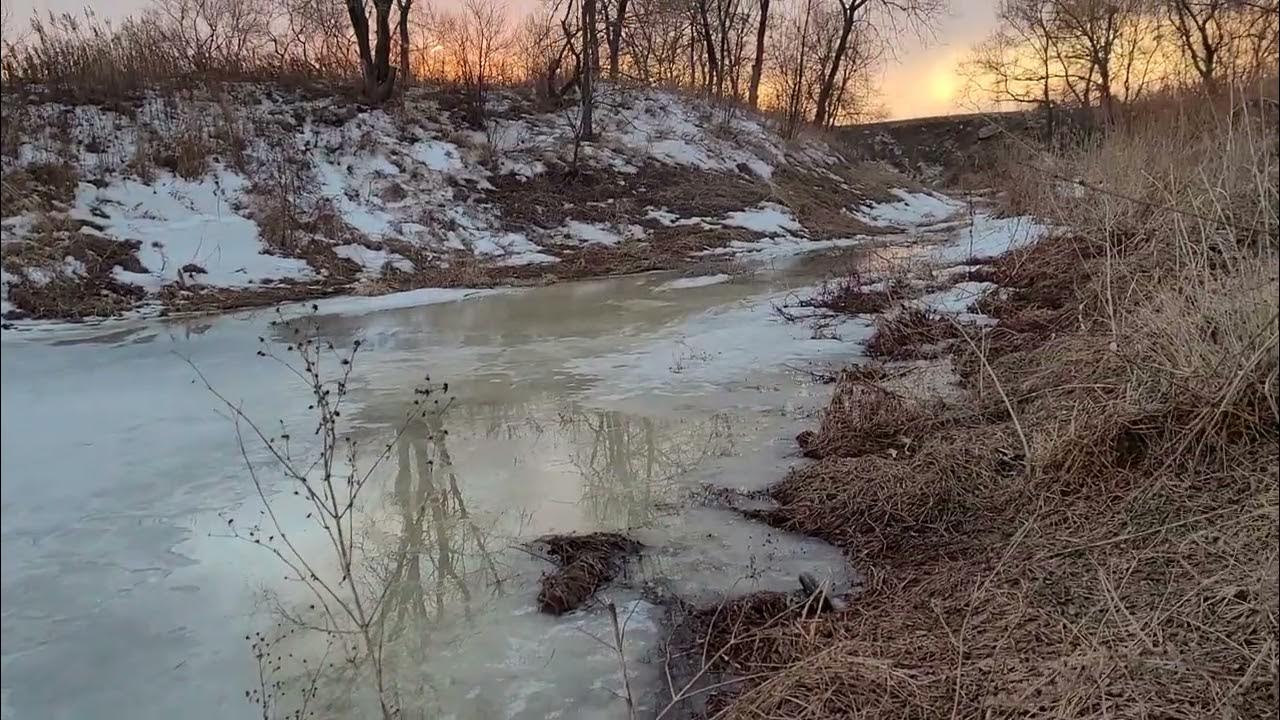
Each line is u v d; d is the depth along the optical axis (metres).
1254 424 3.96
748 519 4.64
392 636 3.58
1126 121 9.70
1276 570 3.03
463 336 8.86
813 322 9.07
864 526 4.41
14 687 3.10
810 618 3.62
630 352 8.15
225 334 8.52
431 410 6.39
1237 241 4.89
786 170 22.56
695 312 10.04
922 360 7.05
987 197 24.22
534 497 4.93
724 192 19.08
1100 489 4.10
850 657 3.17
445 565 4.16
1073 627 3.20
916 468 4.74
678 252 15.01
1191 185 5.54
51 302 9.16
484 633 3.61
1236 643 2.94
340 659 3.42
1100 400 4.72
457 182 15.87
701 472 5.24
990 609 3.44
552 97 20.50
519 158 17.41
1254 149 4.41
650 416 6.29
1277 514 3.36
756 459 5.43
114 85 14.09
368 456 5.49
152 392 6.29
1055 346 6.00
